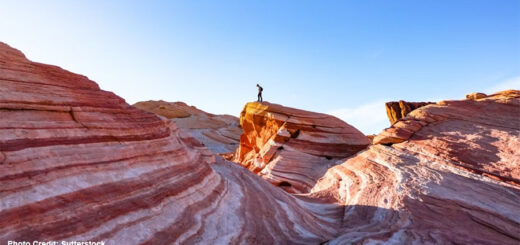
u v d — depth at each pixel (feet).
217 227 26.20
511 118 72.08
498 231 33.17
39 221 16.48
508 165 52.13
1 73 24.58
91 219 18.71
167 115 220.02
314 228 35.78
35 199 17.42
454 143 65.21
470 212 37.50
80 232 17.44
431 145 67.15
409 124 80.07
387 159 65.36
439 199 41.63
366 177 57.52
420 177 51.52
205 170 35.94
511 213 36.37
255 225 29.78
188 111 240.12
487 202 40.09
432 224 34.55
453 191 44.50
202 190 30.71
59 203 18.22
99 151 24.88
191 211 26.20
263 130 101.30
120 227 19.65
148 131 33.09
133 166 26.53
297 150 86.48
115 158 25.54
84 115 27.37
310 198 56.13
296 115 94.43
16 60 27.81
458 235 30.04
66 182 20.03
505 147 58.54
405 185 47.98
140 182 25.08
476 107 81.61
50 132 22.75
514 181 47.85
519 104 77.41
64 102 26.66
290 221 34.73
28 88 25.16
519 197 42.16
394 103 158.10
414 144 70.69
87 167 22.48
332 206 49.52
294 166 81.15
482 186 46.73
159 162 29.89
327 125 94.43
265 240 27.63
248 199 35.94
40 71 29.12
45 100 25.07
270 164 83.87
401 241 28.37
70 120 25.73
